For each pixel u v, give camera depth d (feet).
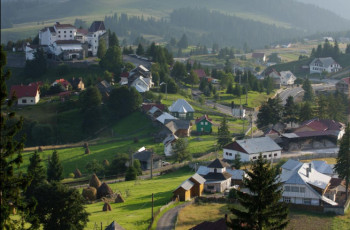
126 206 329.52
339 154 358.02
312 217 309.63
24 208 170.19
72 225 248.73
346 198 350.02
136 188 378.32
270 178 211.82
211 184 357.61
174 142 479.41
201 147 497.05
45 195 247.29
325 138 512.63
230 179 376.48
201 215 307.37
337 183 355.97
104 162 461.78
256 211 208.03
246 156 444.96
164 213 308.40
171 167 437.58
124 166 443.32
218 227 245.24
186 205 326.85
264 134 525.34
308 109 577.02
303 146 503.61
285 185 334.24
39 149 513.86
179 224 291.17
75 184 401.29
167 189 368.07
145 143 522.06
